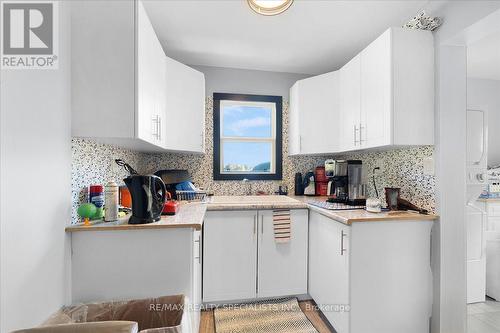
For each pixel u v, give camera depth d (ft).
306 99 8.48
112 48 4.20
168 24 6.57
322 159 9.95
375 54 5.92
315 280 6.81
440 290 5.43
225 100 9.41
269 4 4.83
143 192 4.37
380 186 7.73
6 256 2.86
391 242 5.40
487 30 4.91
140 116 4.36
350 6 5.83
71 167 4.19
